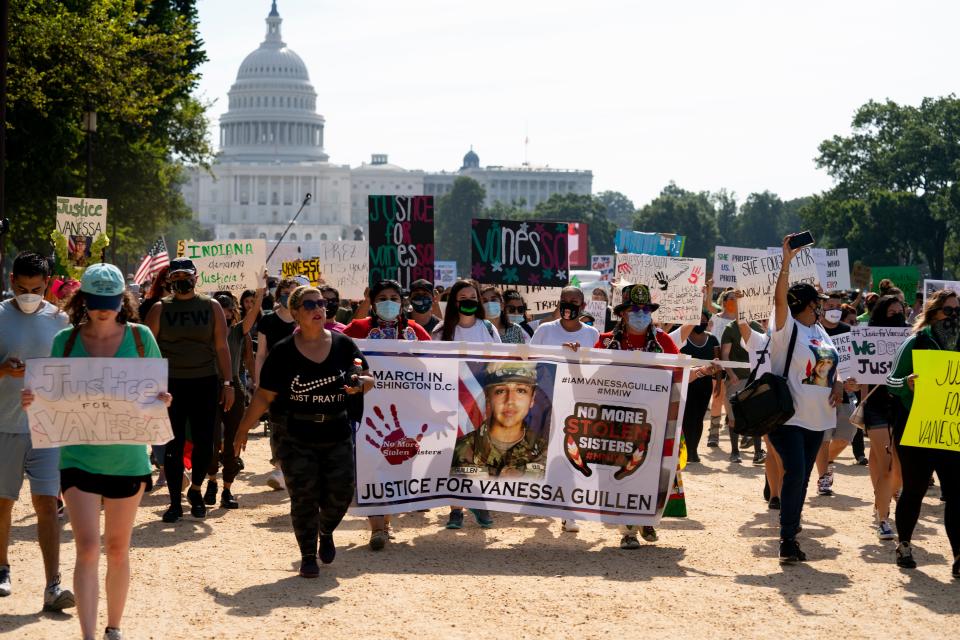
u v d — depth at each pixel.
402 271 15.62
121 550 6.79
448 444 10.20
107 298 6.66
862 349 13.27
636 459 10.25
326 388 8.58
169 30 49.06
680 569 9.20
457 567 9.09
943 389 9.12
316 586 8.32
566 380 10.28
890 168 99.56
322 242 22.70
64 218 19.94
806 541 10.54
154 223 61.81
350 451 8.83
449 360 10.20
